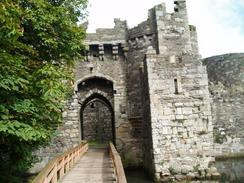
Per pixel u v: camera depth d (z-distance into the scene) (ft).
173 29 68.03
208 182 52.90
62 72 37.01
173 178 54.29
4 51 25.30
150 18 69.21
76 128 69.92
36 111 29.12
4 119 25.40
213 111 84.99
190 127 56.08
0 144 29.60
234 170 63.62
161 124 55.62
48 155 67.10
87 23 71.46
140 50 69.72
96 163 47.44
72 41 40.63
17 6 29.66
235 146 84.58
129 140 68.59
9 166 33.63
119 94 70.95
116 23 72.43
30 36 37.68
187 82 57.16
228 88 88.02
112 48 71.82
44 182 21.18
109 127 104.88
